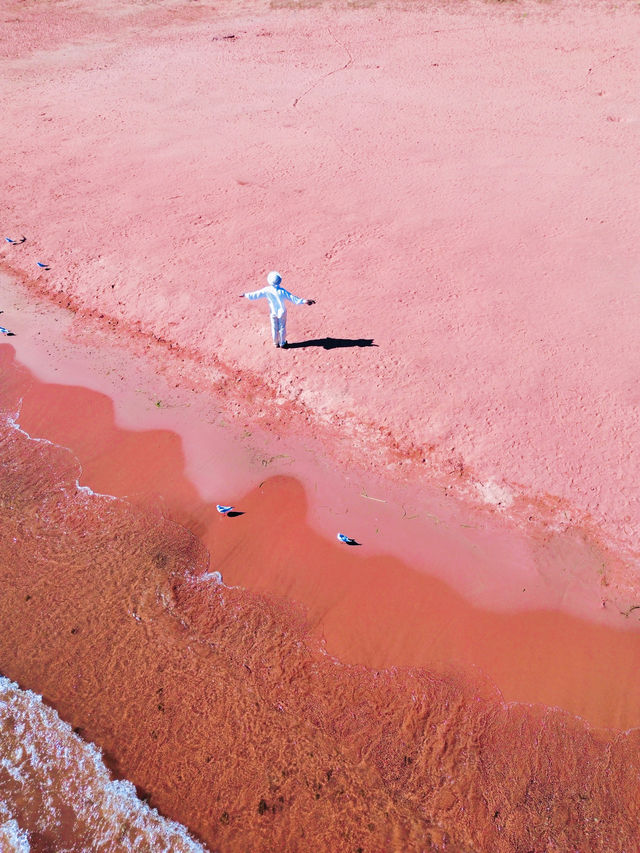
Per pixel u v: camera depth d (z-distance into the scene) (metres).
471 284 12.60
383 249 13.80
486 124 18.98
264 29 28.11
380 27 27.11
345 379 10.87
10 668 7.82
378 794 6.55
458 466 9.52
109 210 16.08
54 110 22.08
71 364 12.23
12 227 15.84
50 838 6.52
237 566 8.69
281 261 13.68
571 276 12.62
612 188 15.34
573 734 6.83
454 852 6.15
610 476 9.05
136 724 7.23
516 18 26.55
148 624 8.13
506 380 10.48
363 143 18.38
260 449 10.25
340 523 9.07
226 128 19.91
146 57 26.34
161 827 6.46
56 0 33.19
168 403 11.25
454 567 8.41
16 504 9.73
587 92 20.47
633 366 10.56
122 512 9.50
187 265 13.82
